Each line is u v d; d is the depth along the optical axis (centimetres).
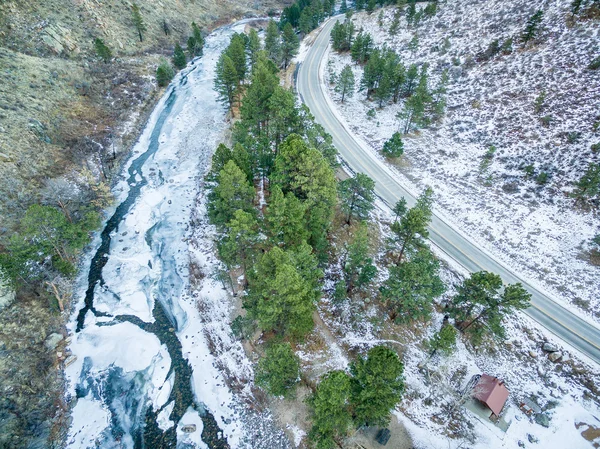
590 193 4581
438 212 5031
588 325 3734
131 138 6203
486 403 3005
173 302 4028
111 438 2958
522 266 4316
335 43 9038
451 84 7250
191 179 5584
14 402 2977
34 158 4791
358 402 2542
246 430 3019
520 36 7125
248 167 4141
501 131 5969
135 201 5200
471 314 3756
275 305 2759
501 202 5084
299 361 3322
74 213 4616
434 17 9181
